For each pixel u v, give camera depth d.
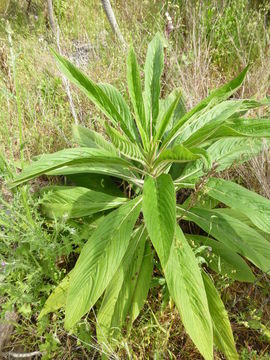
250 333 0.62
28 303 0.58
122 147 0.52
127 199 0.70
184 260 0.52
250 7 1.44
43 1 1.87
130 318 0.56
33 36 1.43
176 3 1.46
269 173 0.80
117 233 0.55
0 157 0.65
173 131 0.59
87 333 0.58
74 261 0.72
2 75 1.03
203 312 0.47
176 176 0.76
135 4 1.58
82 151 0.56
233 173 0.85
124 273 0.60
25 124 0.98
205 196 0.63
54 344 0.54
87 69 1.21
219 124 0.51
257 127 0.52
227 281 0.62
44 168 0.50
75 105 1.06
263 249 0.56
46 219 0.66
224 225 0.61
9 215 0.62
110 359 0.54
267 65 1.08
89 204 0.67
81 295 0.50
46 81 1.11
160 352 0.55
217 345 0.53
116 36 1.32
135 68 0.60
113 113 0.61
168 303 0.61
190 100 0.92
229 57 1.25
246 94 1.06
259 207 0.55
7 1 1.81
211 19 1.34
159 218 0.45
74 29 1.54
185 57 1.10
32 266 0.60
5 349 0.58
